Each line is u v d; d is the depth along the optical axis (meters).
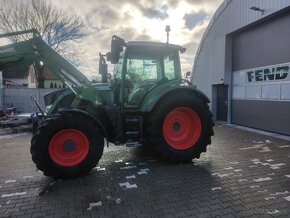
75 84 4.98
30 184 4.11
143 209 3.23
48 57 4.91
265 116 8.86
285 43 7.87
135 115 5.26
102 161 5.25
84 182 4.16
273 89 8.45
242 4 9.38
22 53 4.85
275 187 3.80
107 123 5.00
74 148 4.38
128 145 4.98
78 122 4.32
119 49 4.95
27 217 3.10
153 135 4.99
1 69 4.96
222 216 3.03
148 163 5.11
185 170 4.65
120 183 4.09
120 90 5.20
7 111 11.73
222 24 10.73
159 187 3.89
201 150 5.21
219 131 8.84
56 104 5.23
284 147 6.32
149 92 5.21
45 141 4.16
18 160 5.51
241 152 5.86
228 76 10.73
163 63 5.55
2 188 3.96
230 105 10.84
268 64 8.62
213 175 4.36
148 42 5.29
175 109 5.11
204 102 5.41
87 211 3.21
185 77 5.93
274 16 8.21
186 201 3.42
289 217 2.97
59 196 3.65
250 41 9.52
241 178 4.18
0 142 7.52
